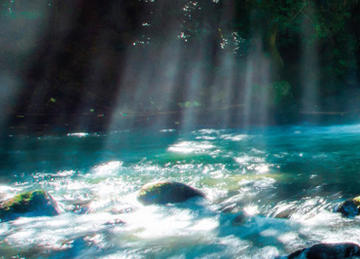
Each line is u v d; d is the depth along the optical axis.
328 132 10.16
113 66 17.47
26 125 12.58
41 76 16.19
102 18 18.42
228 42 19.61
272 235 3.10
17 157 7.45
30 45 16.12
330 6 17.44
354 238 2.88
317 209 3.61
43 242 3.12
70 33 17.48
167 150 7.82
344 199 3.83
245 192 4.33
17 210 3.73
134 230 3.35
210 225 3.41
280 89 16.59
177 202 4.05
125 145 8.80
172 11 18.92
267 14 16.67
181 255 2.84
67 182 5.17
